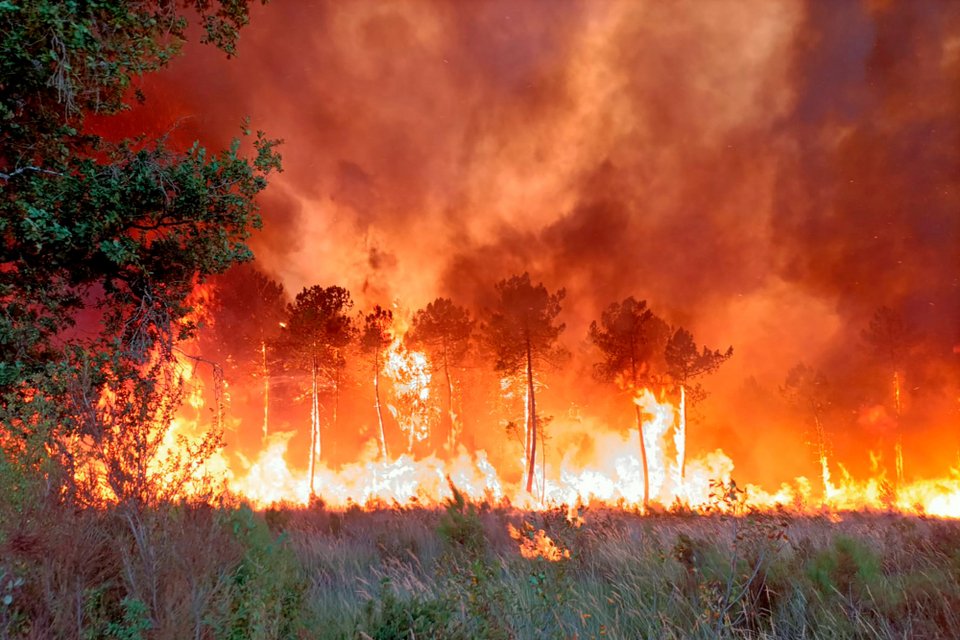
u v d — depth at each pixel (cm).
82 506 408
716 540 635
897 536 711
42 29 668
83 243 750
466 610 454
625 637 471
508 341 3962
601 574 632
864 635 450
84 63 727
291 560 501
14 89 730
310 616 455
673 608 509
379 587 628
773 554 557
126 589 376
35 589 358
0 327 723
